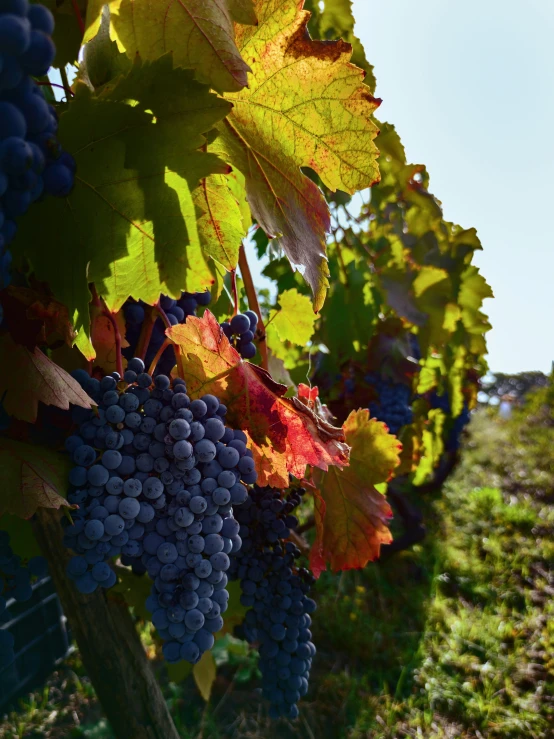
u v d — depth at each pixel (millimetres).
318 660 4801
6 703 3826
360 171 1153
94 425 1058
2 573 1216
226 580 1134
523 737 4160
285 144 1152
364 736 4070
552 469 9133
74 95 907
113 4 928
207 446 1053
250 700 4332
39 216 981
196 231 991
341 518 1670
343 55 1068
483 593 5730
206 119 941
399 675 4699
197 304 1512
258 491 1558
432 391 4832
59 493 987
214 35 945
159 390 1104
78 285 1005
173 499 1063
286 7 1041
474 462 9688
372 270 3738
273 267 3121
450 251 3965
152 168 945
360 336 3559
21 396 985
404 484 6867
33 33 709
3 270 823
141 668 1550
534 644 5078
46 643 4219
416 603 5496
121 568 1558
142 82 907
